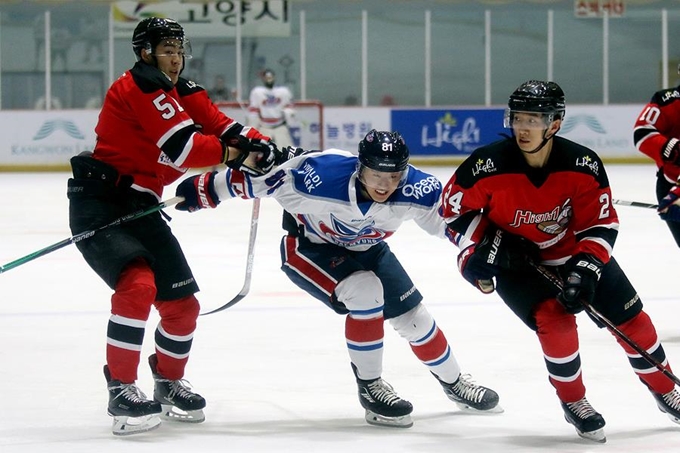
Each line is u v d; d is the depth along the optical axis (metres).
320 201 9.36
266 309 15.46
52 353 12.77
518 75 46.84
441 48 46.69
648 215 27.53
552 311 8.87
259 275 18.58
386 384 9.81
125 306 9.26
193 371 11.87
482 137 44.69
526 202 8.81
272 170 9.57
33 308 15.68
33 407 10.35
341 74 46.44
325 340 13.41
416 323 9.93
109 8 45.12
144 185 9.80
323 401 10.62
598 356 12.41
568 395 9.06
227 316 14.95
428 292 16.89
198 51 45.84
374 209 9.36
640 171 40.00
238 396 10.83
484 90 46.97
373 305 9.52
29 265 19.80
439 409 10.31
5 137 42.97
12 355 12.66
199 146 9.36
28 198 32.53
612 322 9.20
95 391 10.99
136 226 9.69
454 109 44.53
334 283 9.65
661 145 13.03
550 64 46.53
